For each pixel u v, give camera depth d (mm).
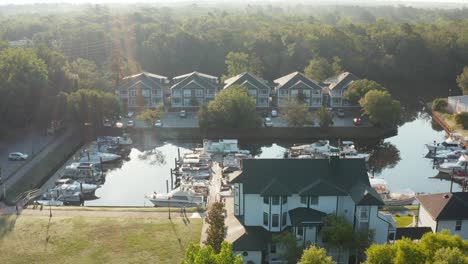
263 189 56000
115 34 184375
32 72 109438
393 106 109812
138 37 183500
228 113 106688
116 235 58938
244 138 108250
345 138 108500
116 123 113875
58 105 107125
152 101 128625
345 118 117938
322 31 176000
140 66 161500
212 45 171000
